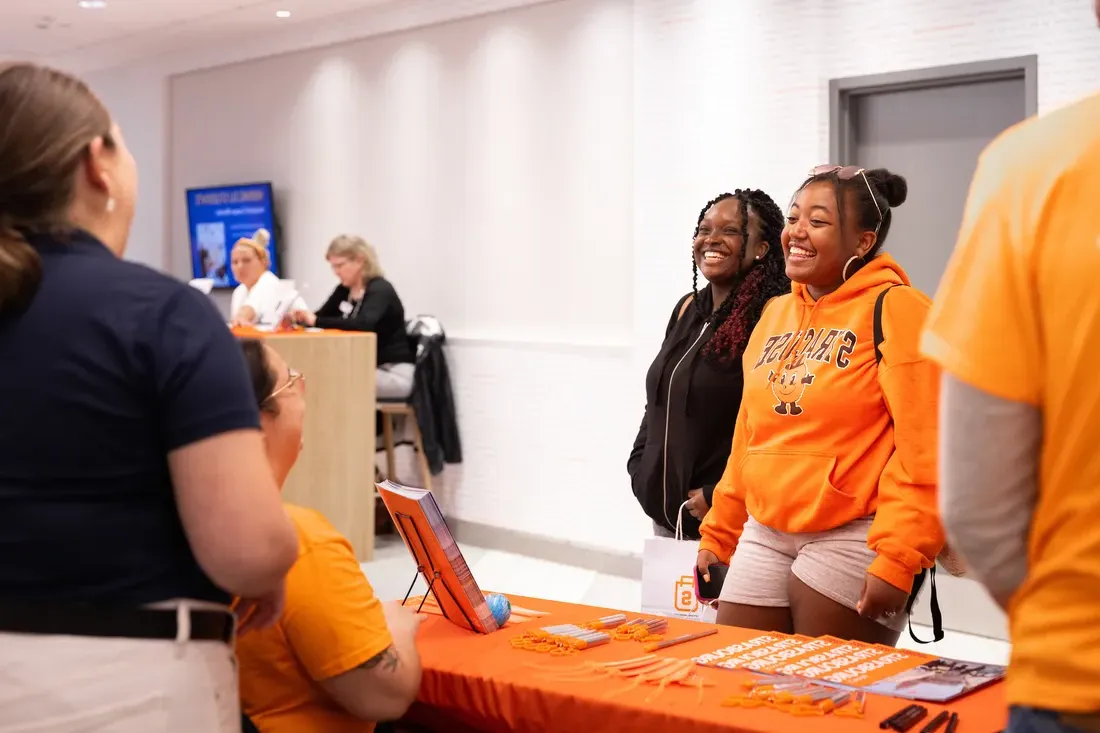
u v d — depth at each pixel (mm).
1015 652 1063
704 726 1547
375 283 6512
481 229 6562
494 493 6398
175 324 1252
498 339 6387
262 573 1253
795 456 2246
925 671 1745
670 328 3053
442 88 6750
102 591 1226
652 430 2973
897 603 2068
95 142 1304
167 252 8867
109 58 9008
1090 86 4336
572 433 5996
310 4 7039
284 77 7797
